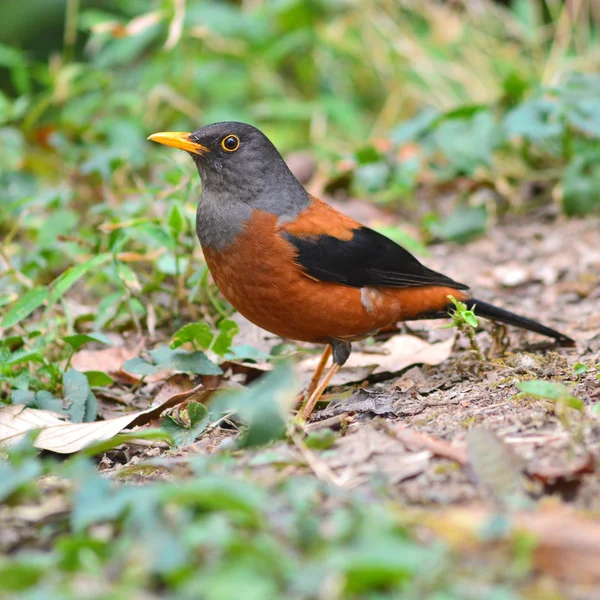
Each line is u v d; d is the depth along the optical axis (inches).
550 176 659.4
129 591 193.3
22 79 698.8
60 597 189.0
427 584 193.2
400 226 651.5
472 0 854.5
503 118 649.0
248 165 396.8
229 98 802.2
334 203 674.2
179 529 212.8
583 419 289.0
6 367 397.1
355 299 398.6
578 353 428.1
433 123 644.1
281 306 396.2
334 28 827.4
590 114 593.0
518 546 209.0
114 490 250.2
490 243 610.2
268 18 817.5
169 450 343.3
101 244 517.3
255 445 287.9
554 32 876.6
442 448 278.7
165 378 442.0
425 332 476.1
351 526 211.6
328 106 790.5
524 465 261.6
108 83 728.3
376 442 292.5
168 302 522.9
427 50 815.7
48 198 550.6
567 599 197.9
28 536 240.2
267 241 388.2
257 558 196.9
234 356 421.4
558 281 548.4
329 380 398.0
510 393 350.9
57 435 352.8
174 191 491.2
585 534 212.1
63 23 866.1
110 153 587.8
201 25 777.6
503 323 436.8
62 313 509.4
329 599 189.3
